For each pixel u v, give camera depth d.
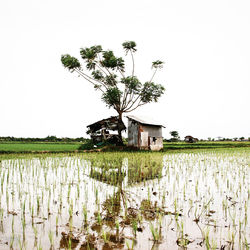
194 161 14.68
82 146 26.45
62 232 3.96
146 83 31.75
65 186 7.40
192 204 5.66
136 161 13.26
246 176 9.38
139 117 31.17
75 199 5.99
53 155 17.27
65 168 11.07
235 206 5.52
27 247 3.40
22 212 4.92
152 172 9.87
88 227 4.21
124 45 31.62
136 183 8.10
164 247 3.50
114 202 5.79
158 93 31.98
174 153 22.25
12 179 8.28
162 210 5.20
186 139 68.50
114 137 30.86
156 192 6.82
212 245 3.57
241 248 3.51
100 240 3.70
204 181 8.45
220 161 14.75
